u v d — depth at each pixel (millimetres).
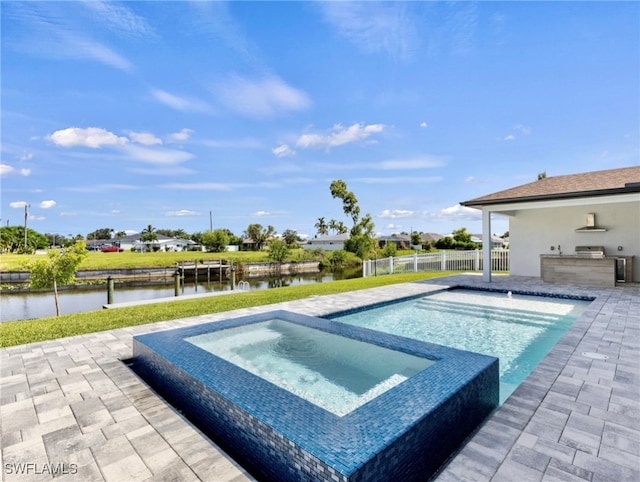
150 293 17500
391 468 1950
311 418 2275
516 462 2096
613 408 2773
